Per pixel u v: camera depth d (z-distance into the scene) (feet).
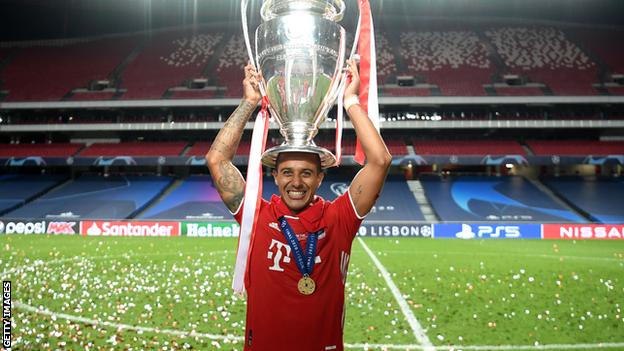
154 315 21.40
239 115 6.91
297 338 6.10
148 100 96.02
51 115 105.81
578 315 21.93
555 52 108.68
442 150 95.91
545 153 92.27
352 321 20.59
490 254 47.21
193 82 103.55
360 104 6.78
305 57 6.48
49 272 33.47
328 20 6.70
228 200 6.78
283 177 6.27
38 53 119.24
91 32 124.26
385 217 78.54
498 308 23.31
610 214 75.87
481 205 81.82
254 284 6.37
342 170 101.14
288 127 6.68
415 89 96.89
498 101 90.74
